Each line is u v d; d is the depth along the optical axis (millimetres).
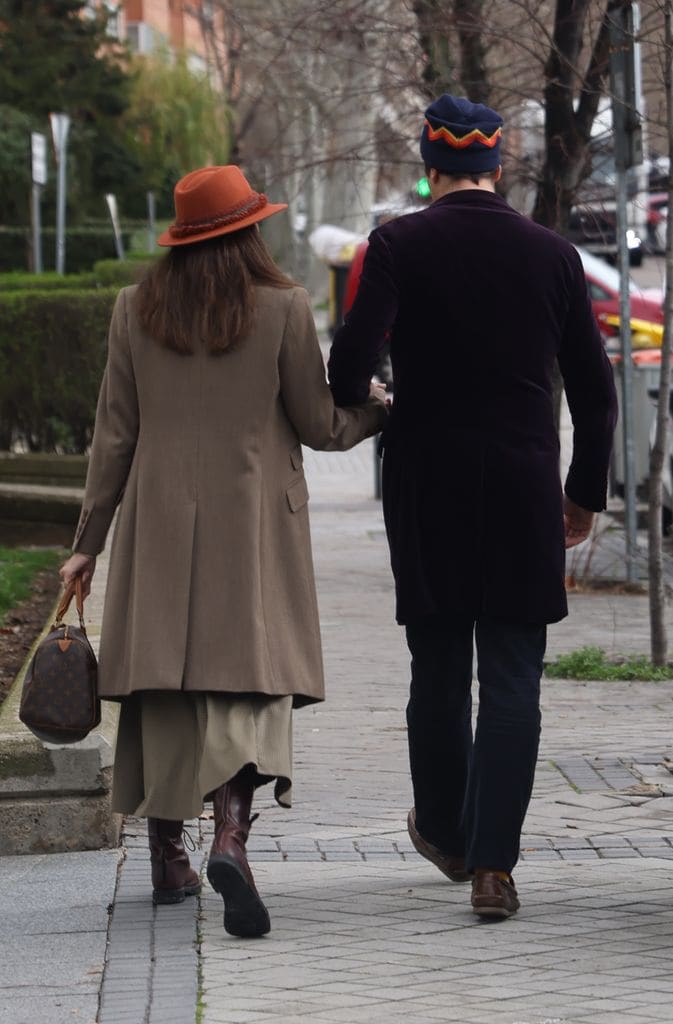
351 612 32219
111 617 13656
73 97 103562
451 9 32062
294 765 20406
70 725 13586
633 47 30359
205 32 67000
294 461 13734
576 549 40000
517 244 13734
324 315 123562
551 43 30266
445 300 13586
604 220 36875
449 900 14531
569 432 64250
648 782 19562
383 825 17609
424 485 13711
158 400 13539
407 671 26531
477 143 14008
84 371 41344
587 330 14062
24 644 25312
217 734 13102
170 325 13398
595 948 13086
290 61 43375
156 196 110688
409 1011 11617
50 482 40938
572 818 17984
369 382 13906
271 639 13367
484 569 13664
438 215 13789
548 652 28375
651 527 26672
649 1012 11578
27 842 16266
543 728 22703
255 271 13633
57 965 12727
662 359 26125
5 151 96625
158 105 111062
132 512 13633
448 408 13664
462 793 14586
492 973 12469
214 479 13422
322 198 127750
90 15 114688
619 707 24094
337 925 13766
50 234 95375
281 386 13586
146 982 12273
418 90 33875
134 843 16688
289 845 16797
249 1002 11812
